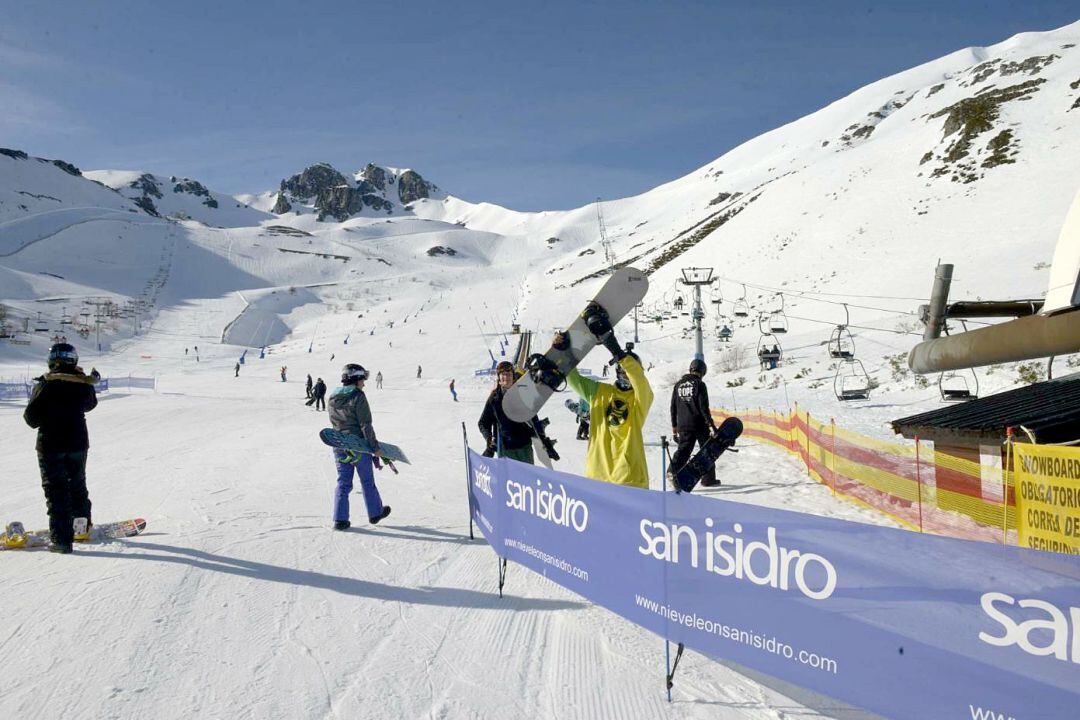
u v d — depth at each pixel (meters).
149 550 5.46
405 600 4.47
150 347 97.88
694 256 98.19
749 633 2.90
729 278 77.50
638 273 5.09
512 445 5.71
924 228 62.50
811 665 2.69
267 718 2.92
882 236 66.19
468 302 135.62
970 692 2.25
